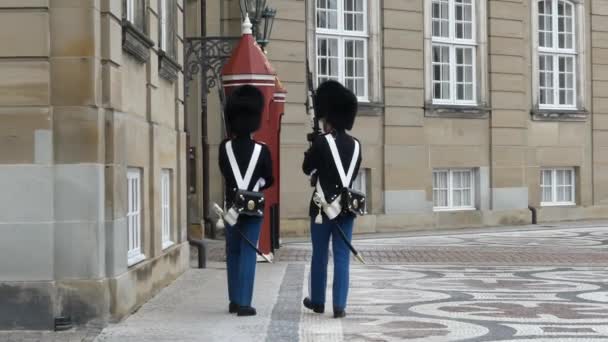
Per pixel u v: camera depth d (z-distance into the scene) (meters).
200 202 27.78
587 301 15.10
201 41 22.17
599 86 38.81
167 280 16.56
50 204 11.70
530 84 37.03
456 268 20.52
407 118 33.12
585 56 38.66
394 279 18.25
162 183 17.11
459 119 34.56
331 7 32.03
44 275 11.70
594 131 38.75
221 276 17.94
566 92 38.38
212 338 11.48
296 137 30.09
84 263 11.76
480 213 34.97
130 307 13.16
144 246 14.74
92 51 11.73
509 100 35.84
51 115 11.70
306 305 13.66
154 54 15.49
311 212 13.19
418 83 33.47
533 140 36.94
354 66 32.50
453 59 34.84
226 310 13.69
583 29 38.62
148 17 15.16
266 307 14.01
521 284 17.47
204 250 19.67
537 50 37.16
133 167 14.05
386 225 32.53
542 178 37.72
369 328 12.29
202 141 25.73
